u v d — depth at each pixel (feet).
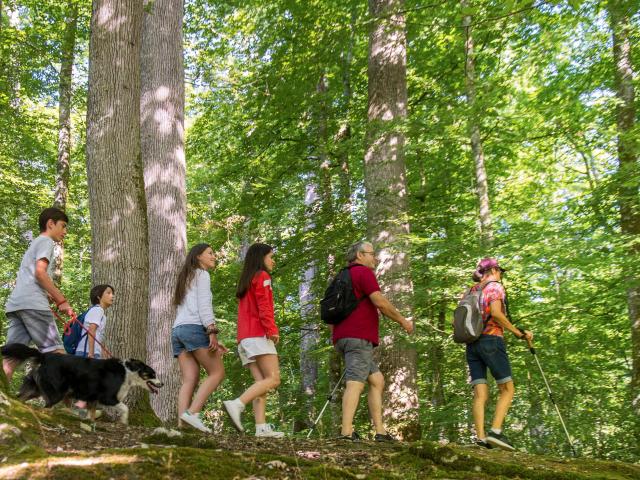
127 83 24.17
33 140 50.67
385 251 36.76
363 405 41.83
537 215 40.75
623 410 31.58
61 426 14.03
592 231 36.78
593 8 36.04
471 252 34.71
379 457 14.24
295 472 11.30
